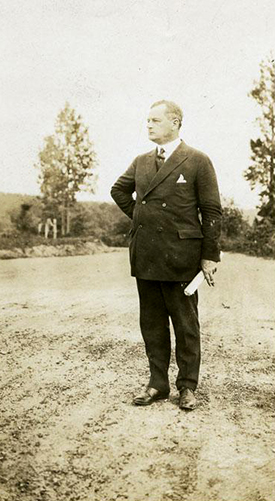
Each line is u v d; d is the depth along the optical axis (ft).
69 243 59.41
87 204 70.79
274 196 51.88
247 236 54.03
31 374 13.82
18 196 59.16
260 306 22.45
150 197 11.46
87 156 54.85
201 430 10.48
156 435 10.25
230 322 19.49
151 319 12.01
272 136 47.34
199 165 11.33
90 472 8.92
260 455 9.50
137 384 13.07
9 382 13.21
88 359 15.11
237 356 15.37
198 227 11.53
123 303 23.76
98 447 9.77
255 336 17.53
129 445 9.85
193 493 8.33
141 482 8.63
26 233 60.29
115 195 12.32
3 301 24.23
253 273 34.35
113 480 8.69
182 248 11.33
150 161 11.69
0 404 11.80
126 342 16.93
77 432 10.38
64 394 12.39
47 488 8.45
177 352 11.79
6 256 49.03
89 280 32.14
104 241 69.15
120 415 11.18
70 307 22.77
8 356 15.39
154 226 11.42
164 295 11.70
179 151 11.43
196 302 11.91
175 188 11.32
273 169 50.44
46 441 10.01
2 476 8.77
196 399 12.09
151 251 11.46
